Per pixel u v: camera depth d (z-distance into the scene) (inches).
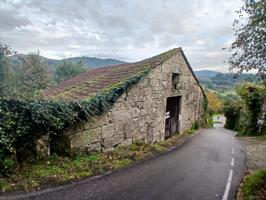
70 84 623.8
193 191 214.7
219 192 217.6
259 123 724.0
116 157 294.0
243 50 194.9
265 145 494.0
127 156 307.4
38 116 215.2
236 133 844.6
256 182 232.5
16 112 203.0
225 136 636.1
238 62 198.8
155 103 432.5
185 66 574.6
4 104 196.9
